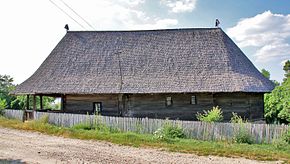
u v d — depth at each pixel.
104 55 28.22
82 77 26.62
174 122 17.80
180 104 25.23
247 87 24.11
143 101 25.48
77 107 26.12
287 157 12.26
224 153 12.91
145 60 27.41
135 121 19.09
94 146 14.45
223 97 24.95
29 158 11.72
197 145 14.59
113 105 25.75
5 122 23.86
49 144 14.91
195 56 27.19
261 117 24.88
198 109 24.98
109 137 16.69
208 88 24.39
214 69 25.94
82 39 29.75
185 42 28.41
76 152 12.95
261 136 15.64
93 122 20.61
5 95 45.12
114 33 29.88
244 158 12.10
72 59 28.22
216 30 29.08
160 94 25.38
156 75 26.06
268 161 11.64
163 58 27.38
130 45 28.77
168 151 13.34
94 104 26.06
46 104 45.50
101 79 26.25
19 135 17.91
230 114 24.69
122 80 25.94
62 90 25.64
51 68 27.77
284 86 20.69
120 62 27.45
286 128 15.02
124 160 11.50
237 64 26.45
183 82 25.19
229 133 16.31
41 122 21.91
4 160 11.34
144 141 15.62
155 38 29.06
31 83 27.05
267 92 24.56
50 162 11.06
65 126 21.98
